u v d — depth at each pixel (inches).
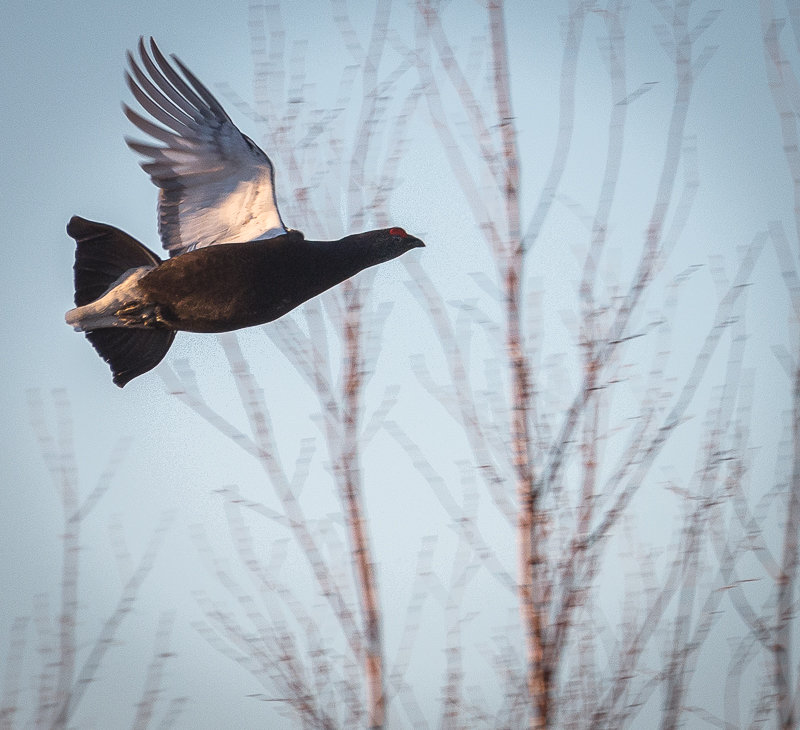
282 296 466.6
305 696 366.9
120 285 466.3
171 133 476.7
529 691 358.3
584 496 383.2
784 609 352.5
